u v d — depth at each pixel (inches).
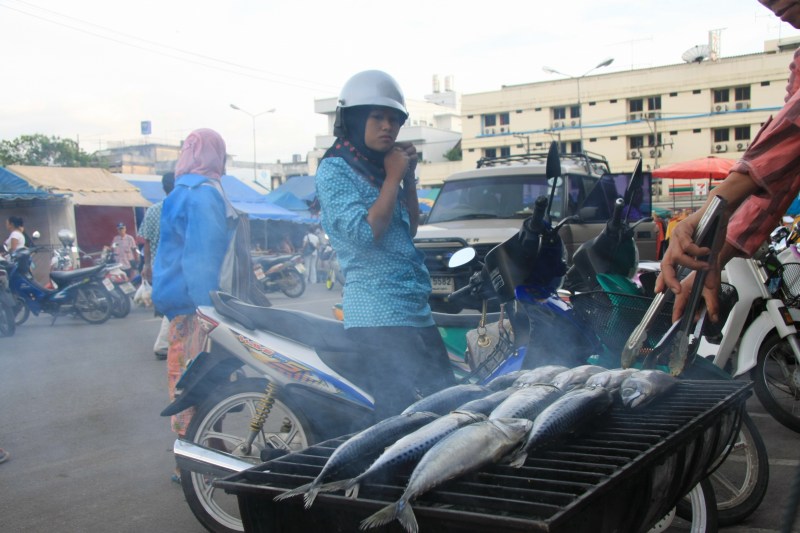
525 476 66.2
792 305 177.9
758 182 87.6
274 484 70.2
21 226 514.6
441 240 306.5
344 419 122.6
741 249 97.7
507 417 74.2
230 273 153.1
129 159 2256.4
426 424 75.5
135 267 659.4
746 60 1776.6
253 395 128.0
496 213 355.3
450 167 2137.1
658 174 742.5
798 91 85.7
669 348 102.0
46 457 178.1
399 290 111.8
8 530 135.3
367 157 109.6
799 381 176.1
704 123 1828.2
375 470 65.8
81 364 299.0
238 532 125.1
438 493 61.9
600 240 151.9
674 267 95.5
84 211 971.9
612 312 128.3
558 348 133.4
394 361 112.1
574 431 73.6
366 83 106.6
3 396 242.2
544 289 135.8
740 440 129.7
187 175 156.1
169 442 189.9
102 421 210.8
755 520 132.2
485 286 140.5
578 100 1904.5
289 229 1071.0
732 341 179.9
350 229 105.3
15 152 2004.2
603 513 62.9
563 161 394.9
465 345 154.9
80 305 437.1
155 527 136.5
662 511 76.5
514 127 2059.5
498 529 56.0
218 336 127.1
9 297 391.5
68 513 143.2
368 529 65.4
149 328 410.9
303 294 626.5
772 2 87.6
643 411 84.1
